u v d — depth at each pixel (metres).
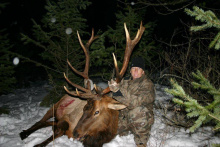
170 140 3.68
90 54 5.55
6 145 3.73
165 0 6.07
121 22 6.05
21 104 6.38
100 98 3.64
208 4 5.78
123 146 3.59
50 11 5.42
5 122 4.78
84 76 4.07
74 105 4.22
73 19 5.54
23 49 9.59
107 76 6.28
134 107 3.51
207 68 4.53
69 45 5.61
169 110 4.92
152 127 4.27
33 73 10.72
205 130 3.99
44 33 5.38
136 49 6.20
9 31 10.55
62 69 5.75
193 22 5.41
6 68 5.50
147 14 8.98
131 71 3.84
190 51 5.03
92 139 3.67
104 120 3.67
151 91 3.57
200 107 2.12
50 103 5.92
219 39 2.02
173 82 2.30
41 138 3.90
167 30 8.99
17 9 11.00
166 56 5.32
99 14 14.48
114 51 6.17
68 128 4.01
